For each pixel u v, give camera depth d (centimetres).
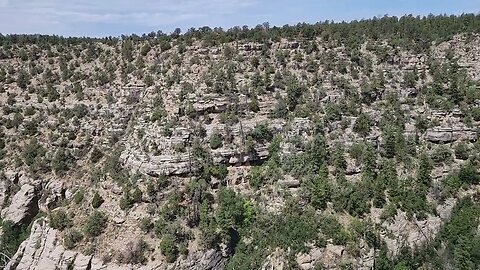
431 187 12975
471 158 13662
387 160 13400
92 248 12175
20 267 12950
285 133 14062
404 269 11656
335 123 14200
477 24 18538
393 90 15575
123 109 16525
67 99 17850
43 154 16275
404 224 12156
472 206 12812
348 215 12112
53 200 15262
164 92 15638
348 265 11212
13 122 17312
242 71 15925
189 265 11744
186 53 17262
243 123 14162
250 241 12312
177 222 12250
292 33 17575
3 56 19750
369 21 19788
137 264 11731
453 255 12125
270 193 12925
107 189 13325
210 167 13350
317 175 12838
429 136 14275
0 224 15200
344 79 15650
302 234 11656
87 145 16312
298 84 15275
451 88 15250
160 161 13100
